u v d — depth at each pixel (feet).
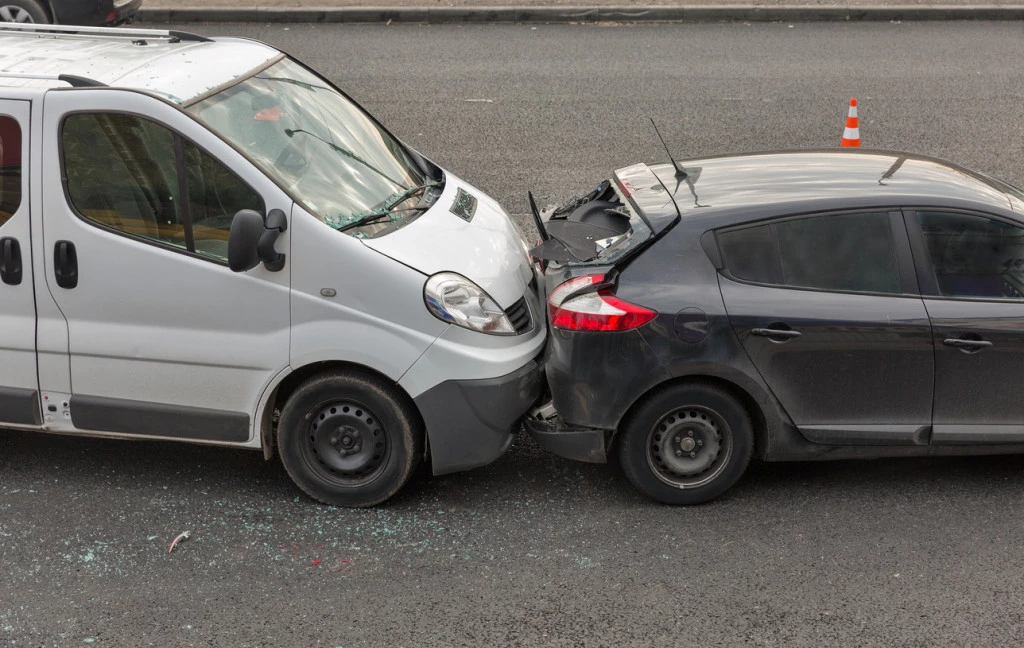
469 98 46.73
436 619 16.51
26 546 18.45
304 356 18.65
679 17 61.16
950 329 18.57
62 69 19.95
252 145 19.20
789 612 16.57
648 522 19.13
